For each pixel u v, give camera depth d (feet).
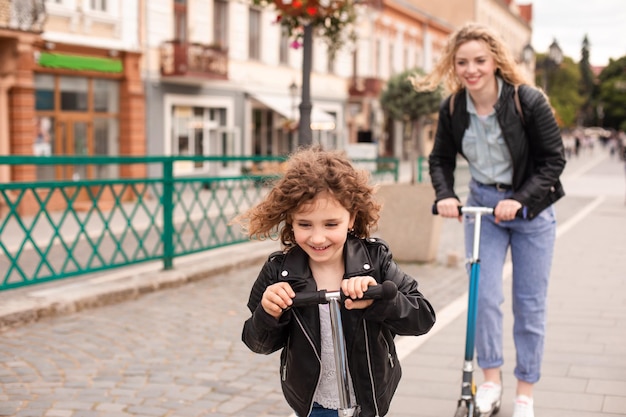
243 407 15.33
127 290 25.89
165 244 29.35
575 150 207.00
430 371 17.46
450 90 14.57
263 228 8.82
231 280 29.68
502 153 13.97
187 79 79.87
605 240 40.57
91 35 69.05
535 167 13.88
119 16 72.13
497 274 14.15
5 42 58.23
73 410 15.06
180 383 16.85
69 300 23.76
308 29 33.06
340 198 8.37
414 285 9.02
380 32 140.97
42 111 64.44
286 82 104.88
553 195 13.89
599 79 446.60
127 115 73.82
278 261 9.12
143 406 15.33
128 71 73.31
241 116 94.17
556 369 17.58
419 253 33.65
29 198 58.75
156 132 77.97
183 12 82.89
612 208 60.08
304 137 33.47
